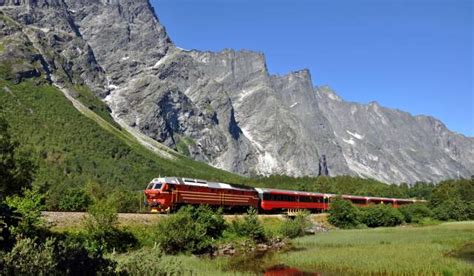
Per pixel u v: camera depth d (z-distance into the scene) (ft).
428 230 293.23
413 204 451.94
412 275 130.11
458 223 393.29
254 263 153.17
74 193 262.88
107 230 139.23
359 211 340.18
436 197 559.38
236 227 203.51
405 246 192.34
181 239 160.45
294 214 279.69
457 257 165.99
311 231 266.98
